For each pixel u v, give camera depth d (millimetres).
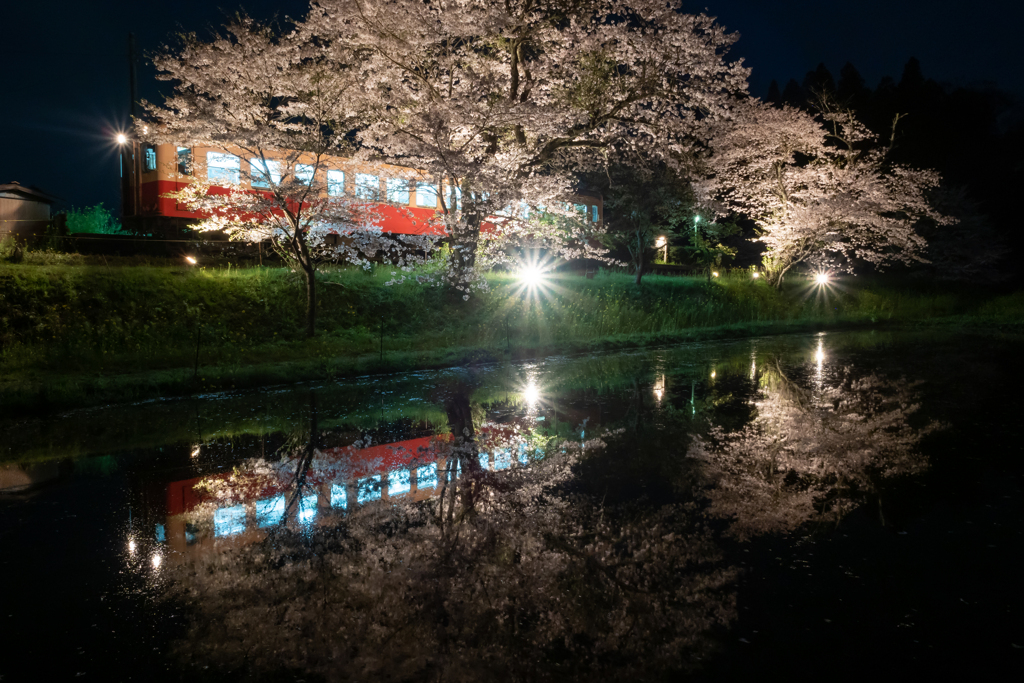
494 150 19297
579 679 3170
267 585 4250
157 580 4340
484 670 3268
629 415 9516
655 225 28391
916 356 16734
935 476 6395
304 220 16672
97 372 12500
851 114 31047
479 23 16828
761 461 6988
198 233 20078
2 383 11148
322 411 10078
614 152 22141
